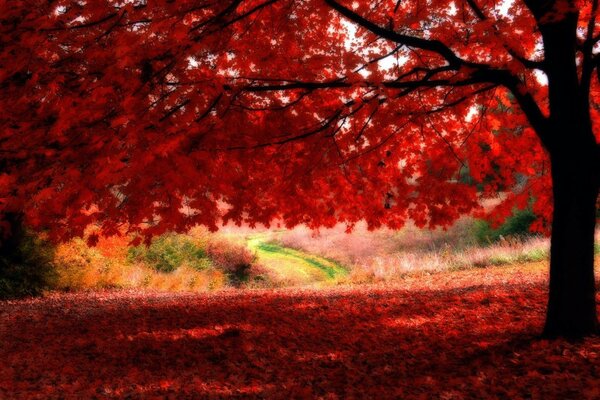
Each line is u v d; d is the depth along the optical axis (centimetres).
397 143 622
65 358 598
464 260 1508
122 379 511
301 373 525
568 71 490
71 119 377
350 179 615
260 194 570
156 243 1877
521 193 680
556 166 505
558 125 498
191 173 368
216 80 427
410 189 636
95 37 433
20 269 1146
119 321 802
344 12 495
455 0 525
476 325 665
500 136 677
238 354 594
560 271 499
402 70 623
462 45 504
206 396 456
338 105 540
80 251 1382
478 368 470
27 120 431
